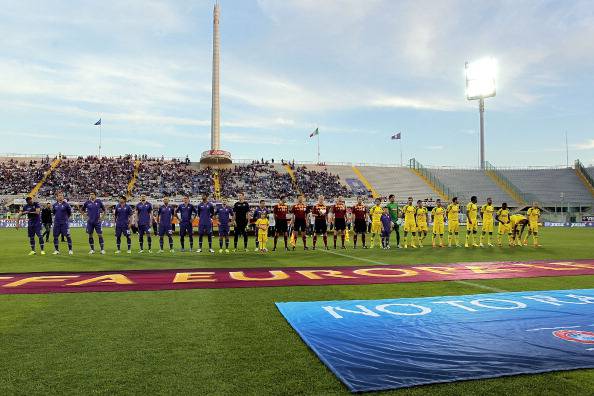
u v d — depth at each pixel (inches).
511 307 226.2
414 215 668.7
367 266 413.1
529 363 143.8
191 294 269.7
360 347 159.8
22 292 275.3
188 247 658.2
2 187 1664.6
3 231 1151.0
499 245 702.5
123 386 128.4
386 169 2298.2
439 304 234.5
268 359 150.9
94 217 540.1
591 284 306.8
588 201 2001.7
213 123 2032.5
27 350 160.9
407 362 144.6
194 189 1822.1
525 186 2150.6
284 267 404.2
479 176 2261.3
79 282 314.3
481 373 135.5
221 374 137.3
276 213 604.1
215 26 2044.8
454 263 438.9
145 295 266.4
